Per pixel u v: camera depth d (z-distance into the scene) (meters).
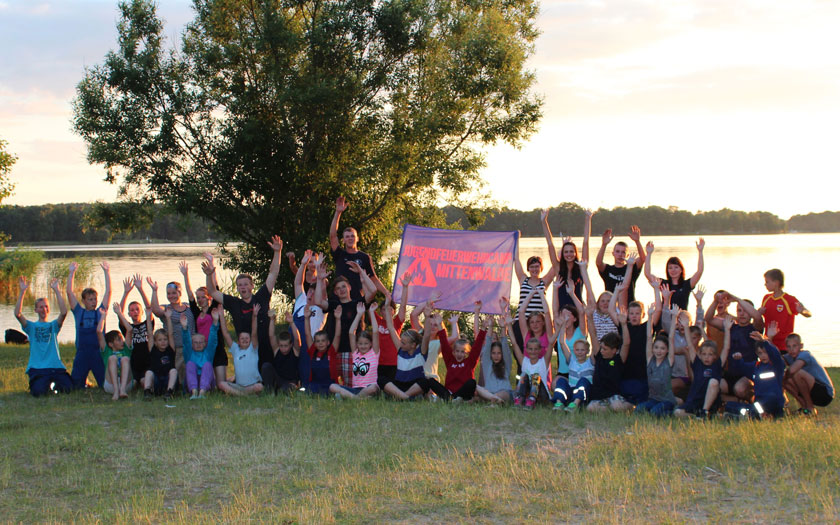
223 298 12.89
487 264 14.69
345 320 12.83
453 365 12.17
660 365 10.66
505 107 26.95
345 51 25.72
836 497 6.83
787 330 11.98
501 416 10.55
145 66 25.02
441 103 26.25
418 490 7.24
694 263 70.06
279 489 7.42
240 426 9.93
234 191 26.36
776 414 10.40
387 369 12.76
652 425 9.68
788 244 133.38
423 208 28.77
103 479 7.80
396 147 25.77
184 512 6.75
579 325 12.27
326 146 26.66
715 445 8.46
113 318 30.42
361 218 26.78
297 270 15.50
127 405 11.62
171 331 12.65
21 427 10.17
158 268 66.75
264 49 25.06
